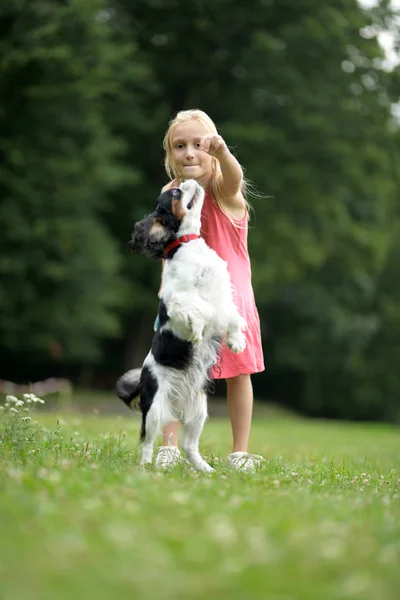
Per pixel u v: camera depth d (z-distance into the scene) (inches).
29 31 812.0
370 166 971.3
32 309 840.3
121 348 1103.6
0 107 818.8
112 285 902.4
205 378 224.7
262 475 210.2
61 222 831.1
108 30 830.5
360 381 1143.0
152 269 993.5
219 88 965.2
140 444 245.4
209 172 249.6
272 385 1208.8
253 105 918.4
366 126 925.8
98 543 125.4
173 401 220.7
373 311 1159.6
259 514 148.3
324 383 1152.8
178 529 135.3
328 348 1105.4
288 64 894.4
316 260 954.1
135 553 121.1
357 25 901.8
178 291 218.5
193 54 952.3
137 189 995.3
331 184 939.3
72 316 855.1
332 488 196.7
